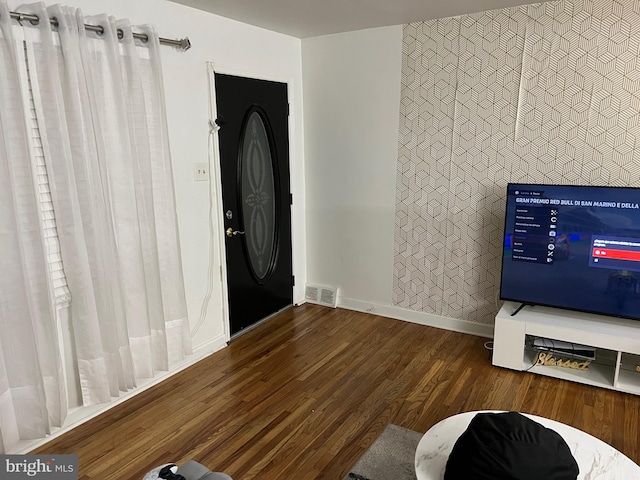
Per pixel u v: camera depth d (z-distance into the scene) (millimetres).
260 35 3555
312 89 4035
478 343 3475
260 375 3045
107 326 2453
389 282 3973
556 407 2609
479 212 3461
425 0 2908
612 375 2865
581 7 2895
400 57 3562
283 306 4219
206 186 3230
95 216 2346
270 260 3990
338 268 4238
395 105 3656
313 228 4305
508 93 3213
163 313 2801
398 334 3662
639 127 2861
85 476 2123
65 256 2314
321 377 3004
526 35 3086
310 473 2135
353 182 3988
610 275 2805
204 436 2412
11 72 1993
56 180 2232
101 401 2494
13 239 2041
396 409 2625
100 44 2400
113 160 2484
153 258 2711
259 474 2133
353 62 3777
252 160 3658
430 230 3686
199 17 3029
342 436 2396
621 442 2299
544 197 2920
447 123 3469
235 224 3535
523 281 3078
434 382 2910
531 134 3188
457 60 3344
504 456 1489
